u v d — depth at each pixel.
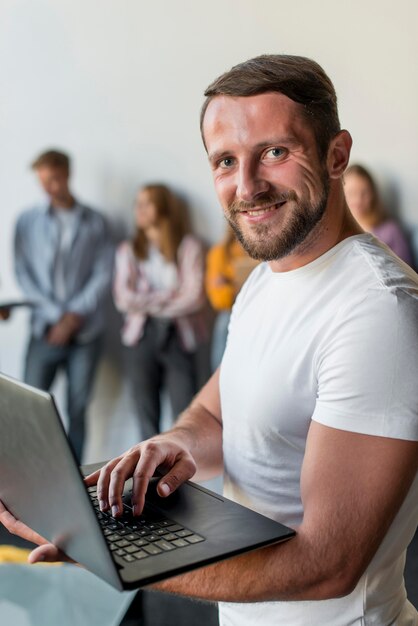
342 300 1.02
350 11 3.60
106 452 4.18
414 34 3.53
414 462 0.94
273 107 1.01
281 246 1.05
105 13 3.96
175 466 1.11
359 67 3.63
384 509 0.93
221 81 1.04
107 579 0.84
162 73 3.93
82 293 3.95
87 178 4.10
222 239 3.81
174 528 0.96
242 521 0.97
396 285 0.99
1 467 0.99
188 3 3.84
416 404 0.93
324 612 1.06
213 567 0.97
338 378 0.97
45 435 0.81
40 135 4.14
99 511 1.02
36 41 4.08
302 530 0.95
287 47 3.72
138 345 3.83
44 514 0.92
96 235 3.98
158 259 3.85
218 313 3.91
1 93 4.16
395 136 3.63
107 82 4.02
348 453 0.94
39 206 4.00
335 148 1.08
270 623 1.11
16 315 4.19
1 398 0.88
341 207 1.11
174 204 3.86
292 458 1.08
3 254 4.25
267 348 1.10
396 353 0.94
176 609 2.66
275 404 1.07
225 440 1.19
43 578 2.00
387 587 1.06
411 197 3.65
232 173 1.06
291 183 1.03
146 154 4.01
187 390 3.81
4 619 1.80
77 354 3.94
